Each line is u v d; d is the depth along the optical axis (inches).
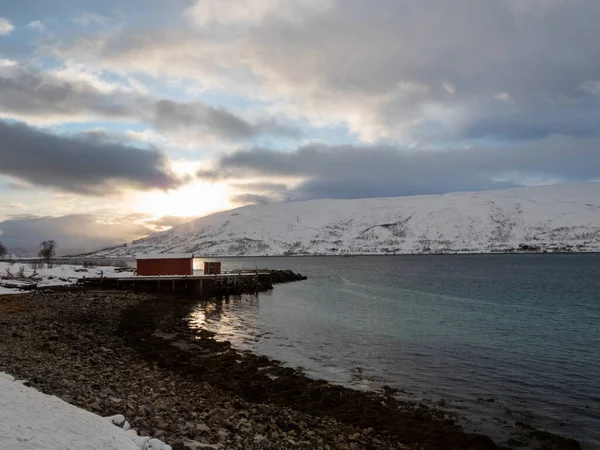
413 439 569.3
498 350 1083.3
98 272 2947.8
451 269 4940.9
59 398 440.5
